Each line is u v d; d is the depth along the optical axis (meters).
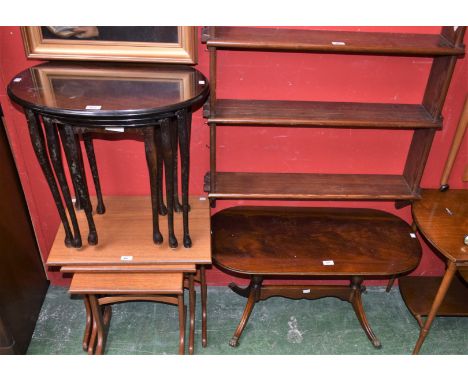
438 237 2.23
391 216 2.63
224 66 2.19
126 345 2.57
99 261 2.11
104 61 2.16
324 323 2.75
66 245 2.17
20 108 2.25
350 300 2.68
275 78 2.24
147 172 2.50
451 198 2.50
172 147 1.98
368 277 2.96
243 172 2.52
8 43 2.09
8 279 2.34
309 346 2.61
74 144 1.82
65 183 1.94
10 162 2.38
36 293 2.71
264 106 2.22
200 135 2.38
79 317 2.72
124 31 2.06
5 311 2.29
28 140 2.36
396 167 2.54
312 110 2.21
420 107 2.29
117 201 2.49
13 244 2.41
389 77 2.25
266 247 2.38
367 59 2.20
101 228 2.29
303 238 2.45
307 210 2.66
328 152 2.48
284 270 2.26
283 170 2.54
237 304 2.85
